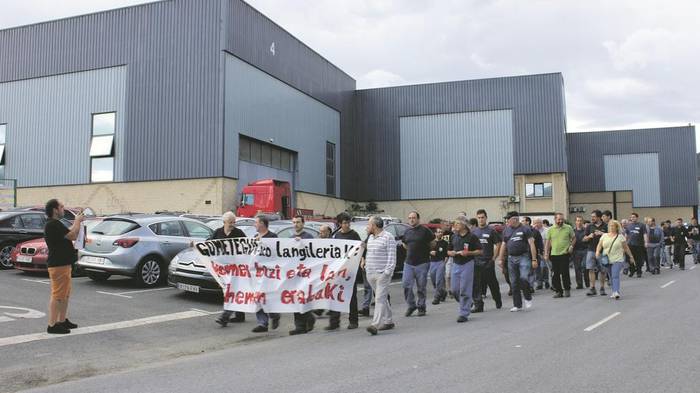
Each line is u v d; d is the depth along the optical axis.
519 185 41.50
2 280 13.14
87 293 11.88
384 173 44.94
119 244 12.47
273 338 8.71
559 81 41.16
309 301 9.12
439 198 43.34
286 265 9.27
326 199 40.44
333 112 42.12
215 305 11.36
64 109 32.41
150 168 29.98
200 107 29.28
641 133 56.28
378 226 8.98
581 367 6.20
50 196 32.25
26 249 13.84
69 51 32.69
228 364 6.72
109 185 30.88
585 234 14.94
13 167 33.44
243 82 30.81
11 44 34.34
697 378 5.72
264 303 9.16
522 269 11.10
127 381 6.01
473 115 43.03
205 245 9.45
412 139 44.47
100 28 32.00
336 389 5.42
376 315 8.72
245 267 9.37
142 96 30.53
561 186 40.47
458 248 9.92
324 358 6.90
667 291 13.82
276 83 34.25
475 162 42.62
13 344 7.70
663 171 55.34
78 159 31.73
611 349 7.12
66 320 8.52
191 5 30.02
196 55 29.64
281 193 27.47
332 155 41.81
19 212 15.91
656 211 55.19
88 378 6.25
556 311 10.76
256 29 32.25
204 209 28.70
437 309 11.59
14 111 33.84
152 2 30.86
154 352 7.66
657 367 6.18
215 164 28.72
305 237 9.62
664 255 22.88
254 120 31.70
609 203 56.47
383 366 6.37
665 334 8.11
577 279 15.27
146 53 30.70
